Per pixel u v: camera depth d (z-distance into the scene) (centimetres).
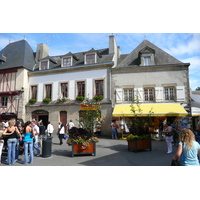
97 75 1716
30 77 1969
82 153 778
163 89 1538
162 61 1617
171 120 1470
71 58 1862
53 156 783
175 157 362
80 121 858
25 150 650
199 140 498
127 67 1625
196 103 2109
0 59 2031
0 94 1980
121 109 1506
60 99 1777
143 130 918
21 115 1869
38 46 2191
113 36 1884
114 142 1234
